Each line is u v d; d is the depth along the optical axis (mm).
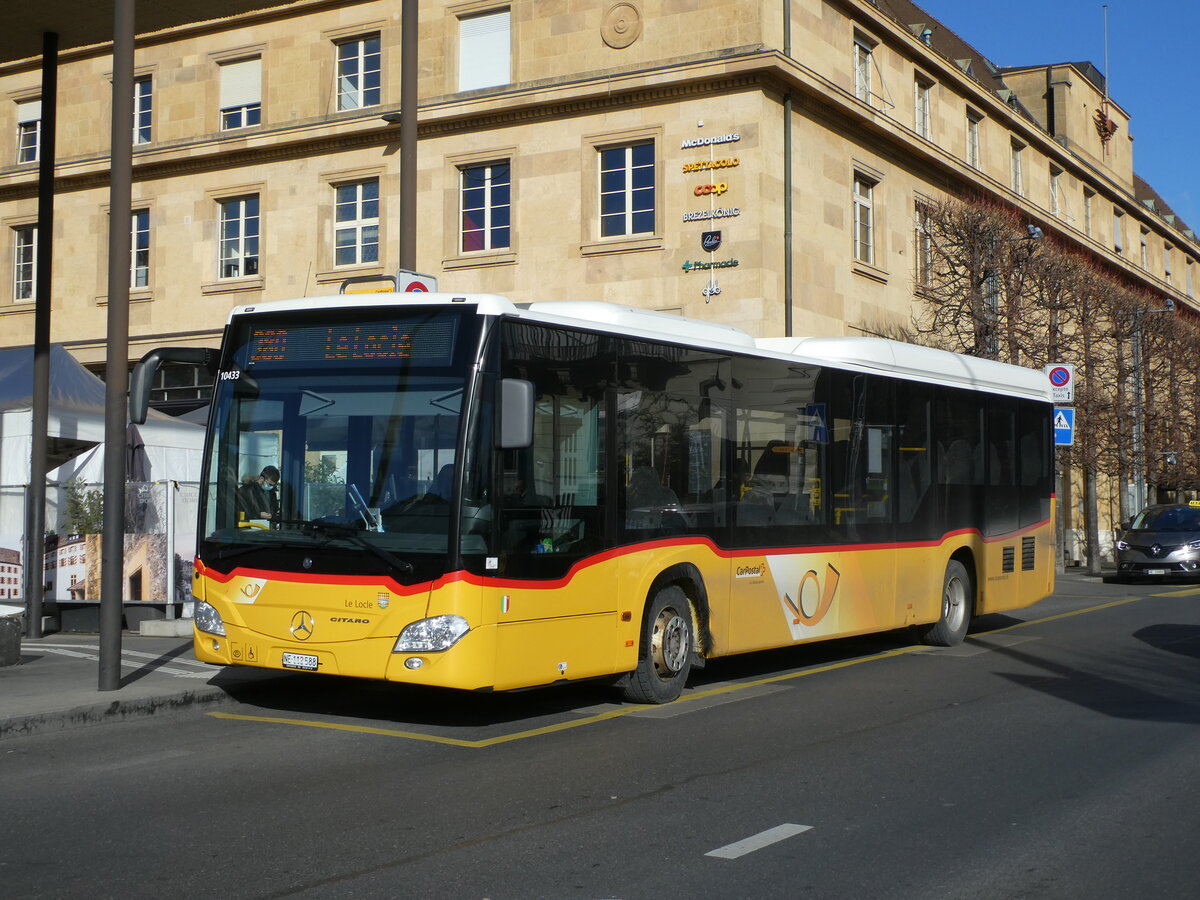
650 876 5535
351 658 8875
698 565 10852
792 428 12273
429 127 29203
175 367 32250
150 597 15719
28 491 16266
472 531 8719
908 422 14148
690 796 7102
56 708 9375
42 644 14305
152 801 6965
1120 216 49812
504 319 9062
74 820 6527
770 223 26453
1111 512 48531
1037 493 16969
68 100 33625
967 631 16359
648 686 10398
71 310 33312
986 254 31188
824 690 11414
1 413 19125
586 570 9617
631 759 8180
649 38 27266
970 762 8062
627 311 10562
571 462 9570
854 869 5656
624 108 27438
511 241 28328
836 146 29078
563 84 27641
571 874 5562
